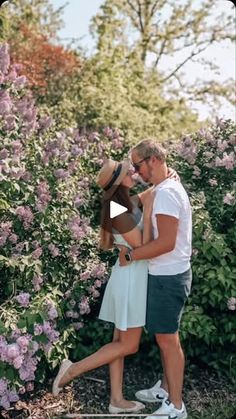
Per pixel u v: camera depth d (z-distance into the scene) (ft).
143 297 10.18
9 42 33.99
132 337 10.46
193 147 14.38
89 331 12.57
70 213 12.63
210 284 11.94
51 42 39.27
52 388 11.35
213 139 14.65
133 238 9.98
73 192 13.12
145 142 10.17
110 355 10.48
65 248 12.35
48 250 12.09
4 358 9.70
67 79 33.12
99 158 15.51
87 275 12.10
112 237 10.48
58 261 12.34
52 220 12.19
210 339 12.02
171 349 10.25
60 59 33.55
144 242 10.02
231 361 12.23
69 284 12.45
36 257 11.43
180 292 10.05
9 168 11.34
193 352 12.32
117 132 16.48
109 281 10.66
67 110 28.04
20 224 11.82
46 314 10.37
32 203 11.77
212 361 12.31
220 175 14.11
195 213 12.46
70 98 31.35
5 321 10.23
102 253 13.42
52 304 10.53
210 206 13.28
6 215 11.79
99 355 10.51
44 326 10.28
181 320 11.73
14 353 9.56
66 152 12.90
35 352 10.47
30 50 34.17
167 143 16.74
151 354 12.23
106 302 10.71
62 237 12.32
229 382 12.09
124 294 10.16
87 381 12.01
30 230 12.09
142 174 10.19
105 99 29.73
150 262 10.11
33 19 41.04
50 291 11.57
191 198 13.12
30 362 10.09
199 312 11.98
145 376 12.30
